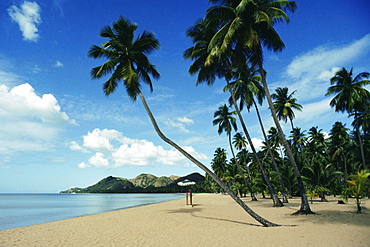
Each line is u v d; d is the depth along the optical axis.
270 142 50.03
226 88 25.05
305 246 7.39
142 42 15.72
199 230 10.91
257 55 15.68
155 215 17.75
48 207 35.78
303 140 46.03
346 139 41.34
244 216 16.00
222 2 15.68
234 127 35.62
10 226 15.57
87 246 8.24
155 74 17.09
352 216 13.64
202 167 12.55
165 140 13.40
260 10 14.45
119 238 9.48
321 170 26.42
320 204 22.95
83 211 27.34
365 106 29.00
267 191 34.50
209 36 17.36
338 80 28.66
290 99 30.97
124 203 44.09
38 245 8.52
